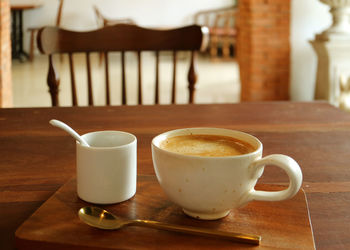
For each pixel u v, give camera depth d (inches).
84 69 245.0
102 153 21.6
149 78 223.6
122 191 22.3
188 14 316.5
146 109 44.5
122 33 53.3
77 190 22.8
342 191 25.0
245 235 18.7
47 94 182.5
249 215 21.2
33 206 22.5
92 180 21.9
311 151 32.3
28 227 19.5
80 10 304.0
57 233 19.1
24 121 39.5
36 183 25.6
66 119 40.3
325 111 44.6
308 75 149.8
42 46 49.4
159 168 20.0
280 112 44.0
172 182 19.6
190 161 18.8
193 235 19.1
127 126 38.1
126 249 18.0
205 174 18.8
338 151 32.4
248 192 19.8
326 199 23.9
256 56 145.3
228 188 19.1
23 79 215.2
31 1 297.4
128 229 19.6
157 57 54.1
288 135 36.2
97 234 19.1
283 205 22.5
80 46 52.4
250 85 147.7
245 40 149.3
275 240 18.9
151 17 313.7
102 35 52.9
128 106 45.6
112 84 204.7
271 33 144.2
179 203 20.2
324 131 37.5
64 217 20.6
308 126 39.0
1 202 22.9
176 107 45.6
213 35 277.0
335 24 133.1
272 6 141.9
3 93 106.5
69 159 30.0
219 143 21.8
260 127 38.4
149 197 23.2
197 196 19.3
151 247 18.2
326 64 134.5
